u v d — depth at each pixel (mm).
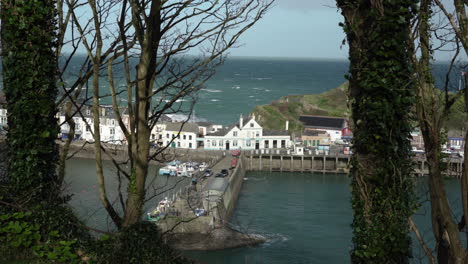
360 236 8367
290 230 47000
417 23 8047
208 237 35312
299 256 39781
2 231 9406
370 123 8078
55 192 10273
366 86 7973
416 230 8344
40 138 9938
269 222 50031
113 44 9945
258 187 70625
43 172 10148
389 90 7879
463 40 7535
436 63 9281
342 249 41844
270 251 40312
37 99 9836
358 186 8391
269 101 163125
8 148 10305
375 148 8094
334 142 99062
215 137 90188
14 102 9953
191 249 34625
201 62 9109
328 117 107562
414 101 8031
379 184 8203
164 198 36906
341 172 82688
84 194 42781
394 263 8203
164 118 91000
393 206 8125
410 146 8445
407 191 8297
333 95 132750
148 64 9148
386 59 7879
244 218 51719
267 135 92625
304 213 54062
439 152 8430
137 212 9453
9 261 9156
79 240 9445
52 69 10070
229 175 63812
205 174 63500
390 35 7816
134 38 9281
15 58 9734
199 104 148125
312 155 84938
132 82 9070
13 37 9688
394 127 8031
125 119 73062
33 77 9727
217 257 36219
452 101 7930
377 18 7852
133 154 9406
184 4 8891
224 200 50312
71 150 76438
